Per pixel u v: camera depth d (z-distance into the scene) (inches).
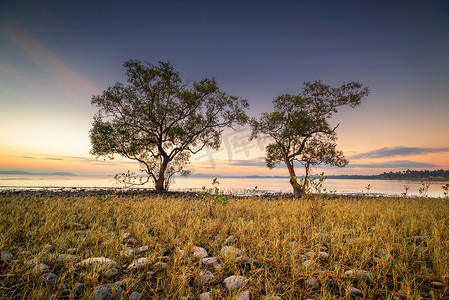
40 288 110.6
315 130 850.8
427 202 518.9
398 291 120.1
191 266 149.1
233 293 115.4
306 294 121.0
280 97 861.2
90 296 110.5
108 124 783.7
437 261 147.9
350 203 493.4
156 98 831.7
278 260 163.5
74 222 275.4
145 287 125.8
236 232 240.4
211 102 872.9
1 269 132.9
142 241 204.1
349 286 122.0
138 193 789.9
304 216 321.1
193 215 323.3
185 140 864.9
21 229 221.0
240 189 1258.0
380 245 197.8
